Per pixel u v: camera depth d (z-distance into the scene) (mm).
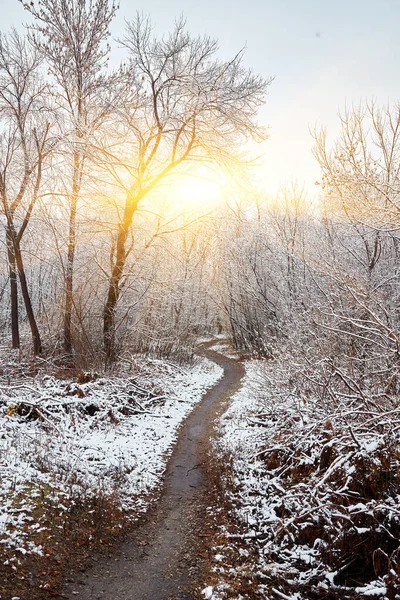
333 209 11883
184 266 26188
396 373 6949
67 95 18188
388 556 5391
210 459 10695
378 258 11203
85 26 17562
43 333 21734
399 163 10344
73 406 12250
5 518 5879
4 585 4656
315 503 6375
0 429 9547
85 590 5055
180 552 6305
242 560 5961
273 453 9234
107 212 18438
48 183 19312
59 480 7586
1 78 18375
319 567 5652
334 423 7324
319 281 12180
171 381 20578
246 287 30109
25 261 23766
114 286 18125
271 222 22781
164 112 17266
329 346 9359
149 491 8695
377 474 6070
